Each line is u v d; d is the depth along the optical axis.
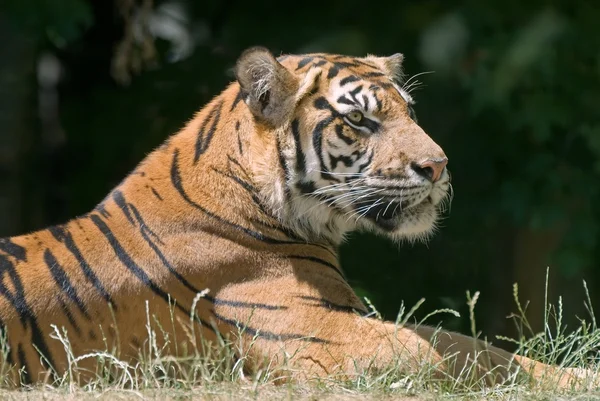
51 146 21.48
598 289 19.33
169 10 20.55
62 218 21.48
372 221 10.18
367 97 9.96
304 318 9.51
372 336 9.34
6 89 18.80
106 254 9.67
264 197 9.88
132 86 19.98
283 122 9.94
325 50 18.25
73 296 9.52
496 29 17.77
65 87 21.00
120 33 20.91
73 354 9.45
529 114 17.64
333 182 10.02
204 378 8.54
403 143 9.91
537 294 19.55
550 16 17.39
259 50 9.78
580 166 18.39
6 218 19.22
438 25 17.98
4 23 18.30
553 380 8.96
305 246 9.99
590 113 17.70
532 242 19.66
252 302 9.59
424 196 9.91
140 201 9.88
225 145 9.99
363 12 18.94
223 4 20.20
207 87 19.42
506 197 18.31
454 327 18.66
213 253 9.68
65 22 17.05
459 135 19.16
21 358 9.41
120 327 9.56
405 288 19.38
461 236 19.94
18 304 9.45
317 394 8.30
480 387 9.09
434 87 18.69
